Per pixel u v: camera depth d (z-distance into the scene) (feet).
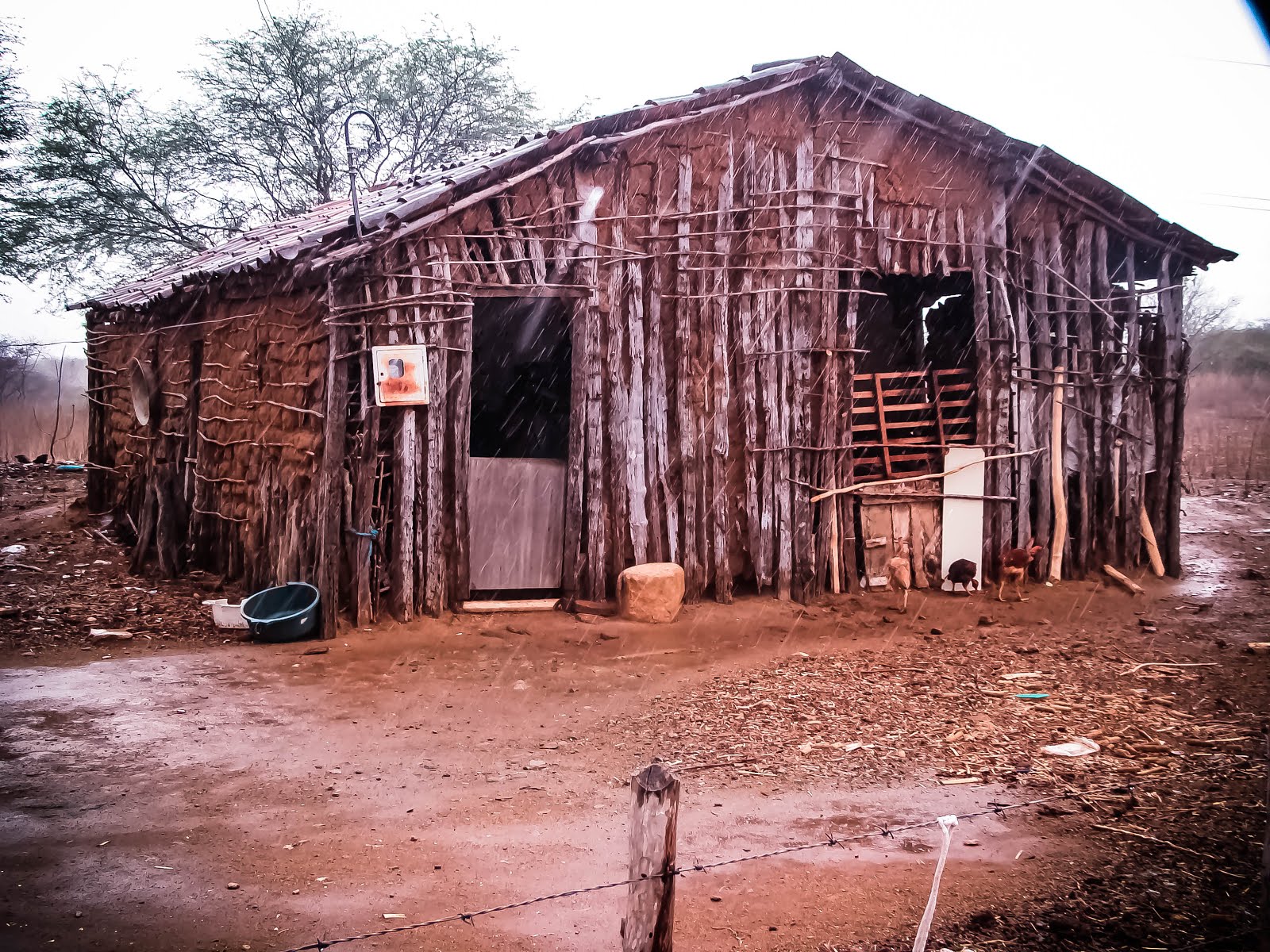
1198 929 12.32
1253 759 18.40
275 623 28.89
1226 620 32.40
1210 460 76.28
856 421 37.99
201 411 39.63
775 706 23.15
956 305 44.50
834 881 14.15
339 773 19.07
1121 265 40.27
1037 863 14.48
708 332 34.45
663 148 33.78
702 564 34.45
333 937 12.67
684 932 12.73
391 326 30.50
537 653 28.58
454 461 31.83
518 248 32.01
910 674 25.85
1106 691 23.79
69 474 62.34
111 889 13.97
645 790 9.93
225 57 81.87
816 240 35.76
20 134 75.00
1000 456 37.52
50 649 28.09
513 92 92.53
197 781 18.47
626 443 33.55
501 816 16.92
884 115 36.45
